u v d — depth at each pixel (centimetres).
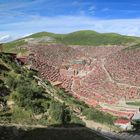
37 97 9188
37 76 13500
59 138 7256
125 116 15075
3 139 6334
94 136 8238
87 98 19812
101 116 11462
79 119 9412
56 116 8369
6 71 10262
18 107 7975
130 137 9844
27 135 6869
